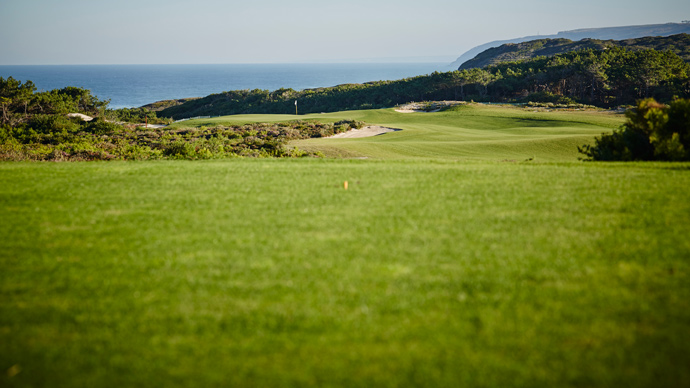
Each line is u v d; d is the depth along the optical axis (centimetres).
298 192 1309
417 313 620
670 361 506
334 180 1476
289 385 486
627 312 604
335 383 488
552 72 12525
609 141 2077
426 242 875
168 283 724
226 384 491
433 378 491
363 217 1047
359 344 556
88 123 7444
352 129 6625
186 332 590
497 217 1023
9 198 1246
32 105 8919
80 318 627
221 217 1063
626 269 730
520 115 7681
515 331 571
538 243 855
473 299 652
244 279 732
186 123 8212
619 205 1077
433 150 4331
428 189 1326
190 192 1317
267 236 927
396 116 8625
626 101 10844
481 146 4484
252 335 580
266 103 14375
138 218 1062
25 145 3944
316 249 851
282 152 3741
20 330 600
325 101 14112
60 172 1638
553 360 515
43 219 1058
